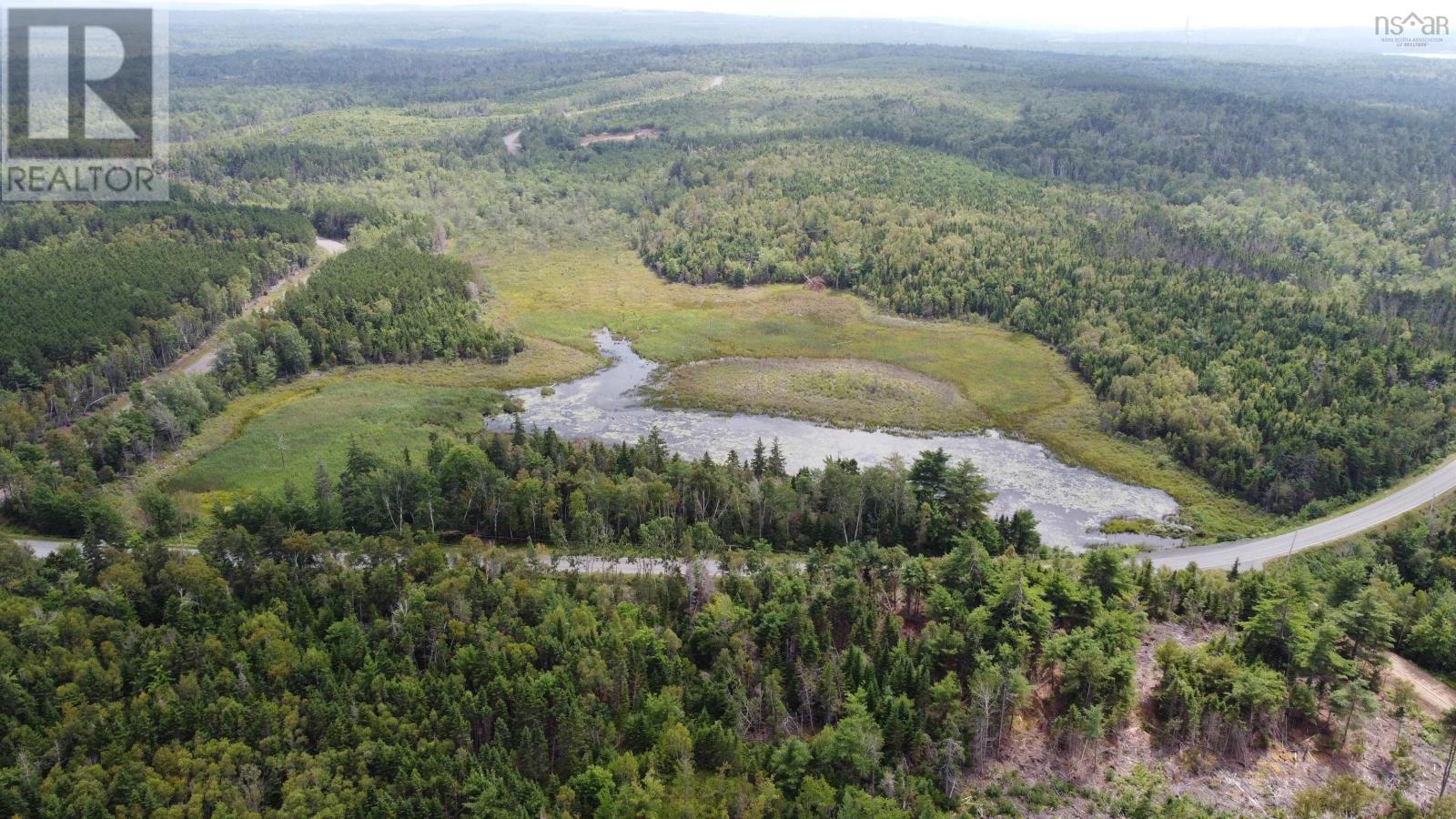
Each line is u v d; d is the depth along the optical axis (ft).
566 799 263.08
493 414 619.67
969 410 626.64
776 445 518.78
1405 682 315.99
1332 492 505.66
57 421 543.39
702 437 588.09
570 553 399.44
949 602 331.36
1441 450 536.42
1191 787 284.61
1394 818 267.39
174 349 649.20
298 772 265.13
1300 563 413.59
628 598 351.46
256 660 302.86
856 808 256.73
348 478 450.71
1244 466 522.88
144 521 451.53
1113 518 493.77
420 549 364.79
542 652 313.12
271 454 534.37
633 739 291.58
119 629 319.47
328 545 372.17
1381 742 303.89
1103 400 632.38
